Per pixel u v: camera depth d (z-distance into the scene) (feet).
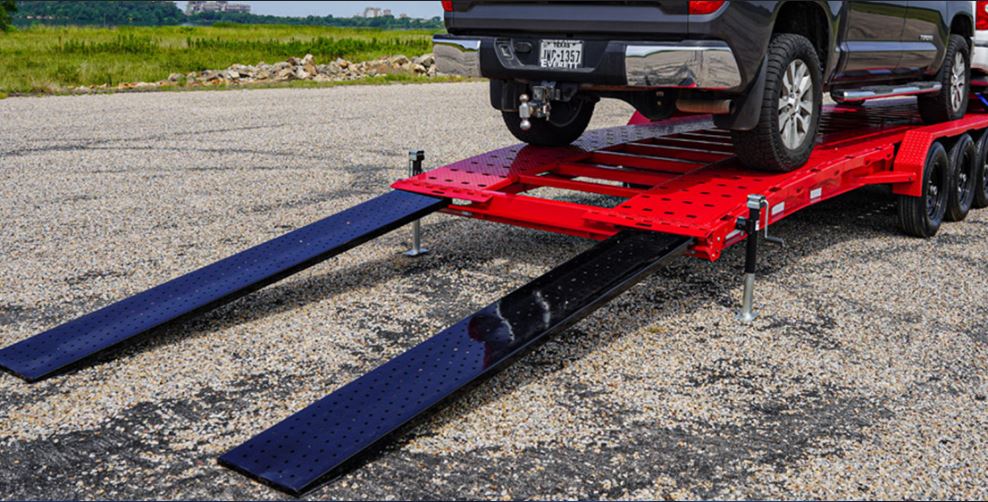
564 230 15.97
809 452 10.71
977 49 25.67
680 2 14.80
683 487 9.93
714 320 15.14
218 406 11.86
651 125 25.46
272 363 13.26
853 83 21.08
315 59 81.71
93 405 11.85
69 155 30.63
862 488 9.92
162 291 14.73
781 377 12.86
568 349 13.83
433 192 17.40
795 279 17.44
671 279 17.34
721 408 11.86
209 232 20.54
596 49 15.62
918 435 11.15
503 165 19.36
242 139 34.63
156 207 22.98
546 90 16.53
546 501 9.64
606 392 12.34
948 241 20.52
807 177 16.67
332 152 31.68
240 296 14.30
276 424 10.80
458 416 11.62
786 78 16.84
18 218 21.72
